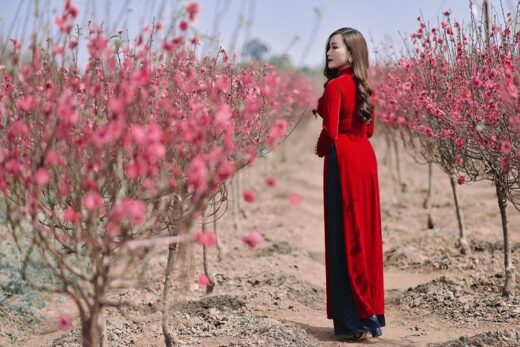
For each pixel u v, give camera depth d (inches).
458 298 224.5
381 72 328.2
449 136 196.2
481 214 381.1
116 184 133.0
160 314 170.6
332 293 188.9
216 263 299.6
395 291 257.6
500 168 194.4
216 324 204.2
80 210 121.2
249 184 500.4
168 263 164.9
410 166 581.0
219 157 116.0
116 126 105.6
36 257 251.0
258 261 302.2
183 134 123.8
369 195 187.0
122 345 185.5
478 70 199.3
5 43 132.3
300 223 409.4
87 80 125.9
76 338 191.6
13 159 111.5
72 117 108.3
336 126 181.5
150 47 126.0
